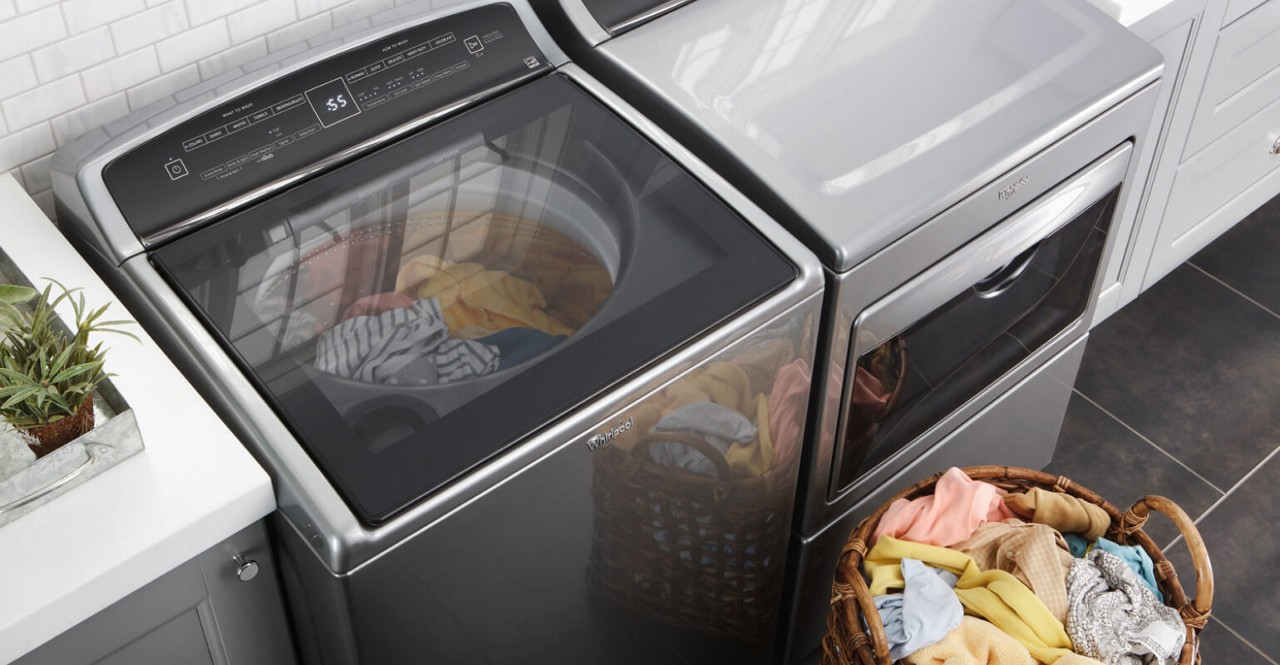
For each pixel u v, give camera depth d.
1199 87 2.18
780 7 1.78
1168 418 2.48
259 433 1.25
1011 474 1.75
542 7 1.74
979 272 1.71
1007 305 1.87
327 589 1.25
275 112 1.51
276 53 1.56
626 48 1.70
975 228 1.63
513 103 1.63
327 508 1.20
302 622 1.41
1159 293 2.71
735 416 1.50
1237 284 2.73
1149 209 2.38
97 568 1.16
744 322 1.40
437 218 1.50
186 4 1.57
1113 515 1.71
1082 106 1.66
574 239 1.51
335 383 1.31
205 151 1.47
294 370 1.32
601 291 1.48
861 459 1.82
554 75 1.67
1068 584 1.61
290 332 1.35
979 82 1.69
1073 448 2.43
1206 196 2.52
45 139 1.55
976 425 2.03
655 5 1.76
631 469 1.42
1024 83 1.69
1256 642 2.13
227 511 1.21
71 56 1.51
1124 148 1.82
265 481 1.23
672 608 1.70
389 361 1.34
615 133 1.59
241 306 1.37
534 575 1.43
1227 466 2.40
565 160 1.56
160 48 1.58
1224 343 2.61
